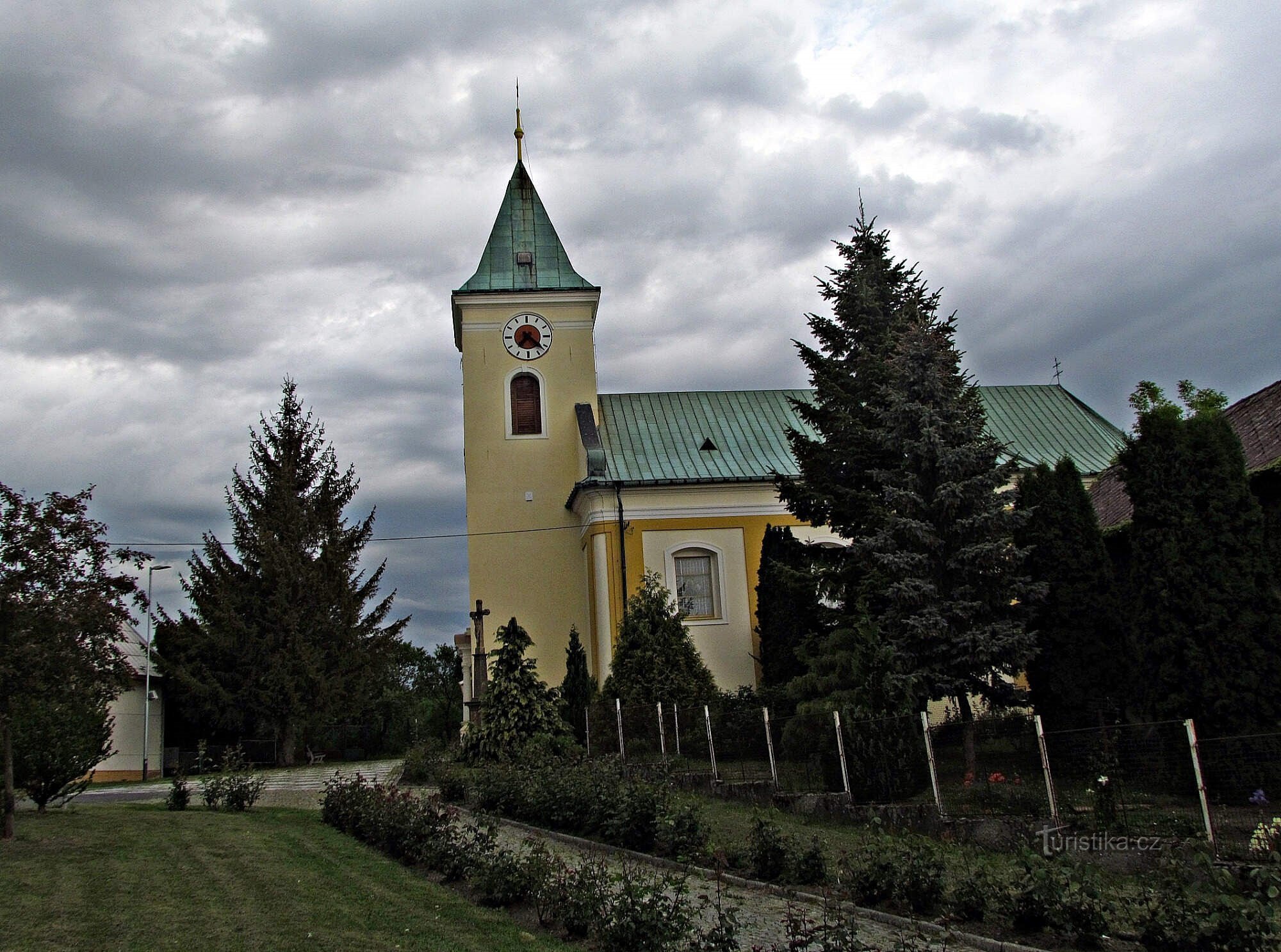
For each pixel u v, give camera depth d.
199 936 9.68
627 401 39.22
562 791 17.44
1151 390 30.89
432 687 76.88
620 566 33.94
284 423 44.19
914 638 20.53
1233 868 11.28
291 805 22.56
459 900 11.95
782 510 35.03
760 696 28.53
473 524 36.75
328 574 42.12
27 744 18.41
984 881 11.07
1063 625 20.64
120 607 14.66
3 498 14.09
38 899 10.85
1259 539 16.83
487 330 38.00
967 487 20.81
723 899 11.90
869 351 24.45
